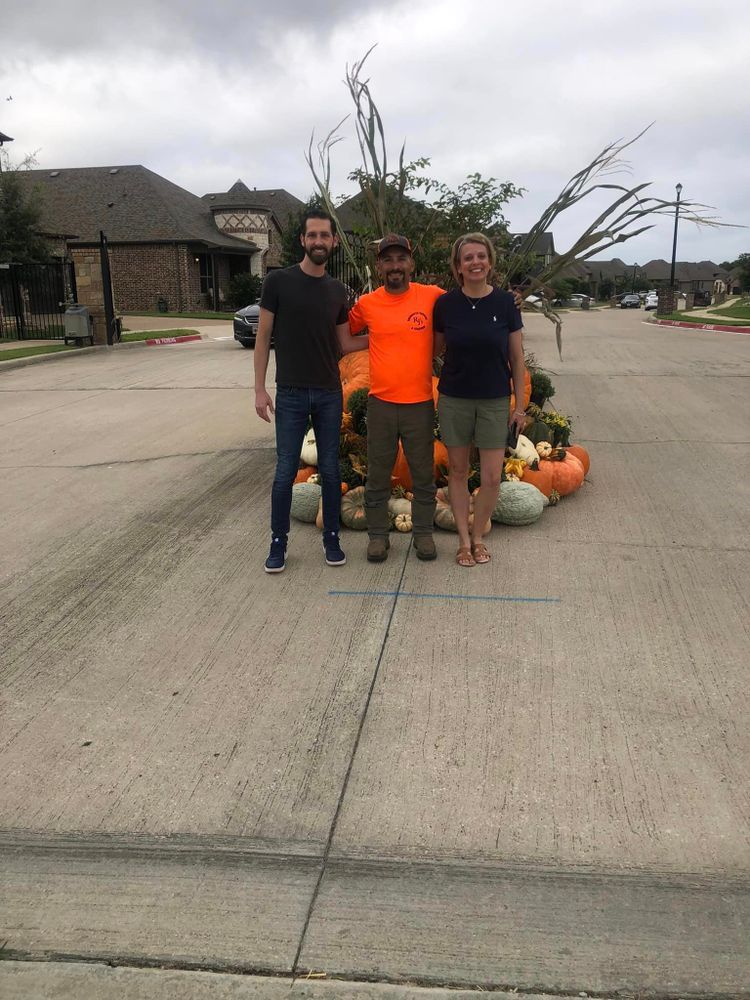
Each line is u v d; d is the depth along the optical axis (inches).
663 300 1293.1
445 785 105.3
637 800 101.6
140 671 136.6
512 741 114.4
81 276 741.3
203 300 1455.5
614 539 197.2
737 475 253.3
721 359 551.8
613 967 78.7
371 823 98.7
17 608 163.0
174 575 179.2
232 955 80.8
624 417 346.3
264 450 299.6
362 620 153.9
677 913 84.7
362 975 78.4
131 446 311.1
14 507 233.5
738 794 102.3
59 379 517.3
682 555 185.9
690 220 202.4
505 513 202.8
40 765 111.2
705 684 129.0
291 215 1083.9
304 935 83.0
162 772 109.3
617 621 151.9
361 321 169.6
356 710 123.2
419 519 182.1
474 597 163.5
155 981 78.2
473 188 247.4
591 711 121.6
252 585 172.2
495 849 94.0
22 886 90.0
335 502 176.7
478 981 77.5
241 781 107.2
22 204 1062.4
